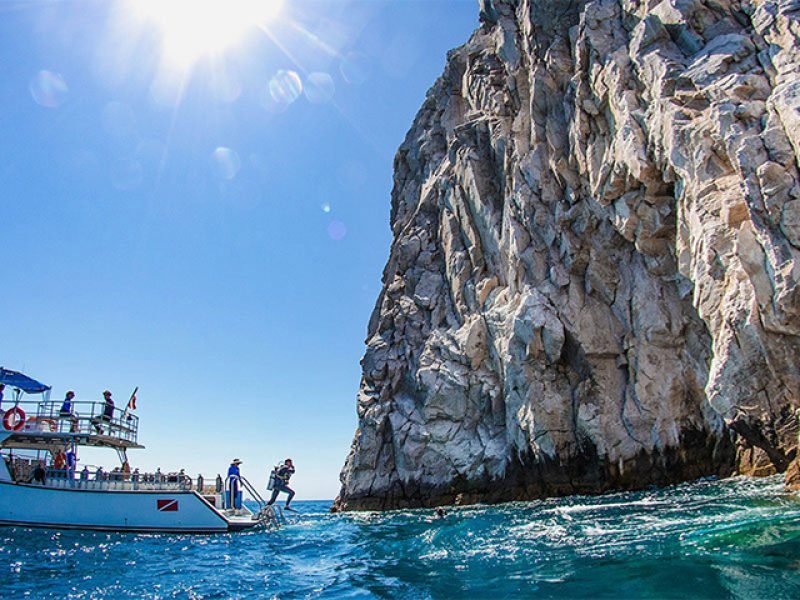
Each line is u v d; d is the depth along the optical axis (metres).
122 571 11.00
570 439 24.81
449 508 26.14
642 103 21.86
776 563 7.57
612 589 7.28
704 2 21.00
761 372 15.61
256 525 18.44
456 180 35.50
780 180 14.91
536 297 26.34
